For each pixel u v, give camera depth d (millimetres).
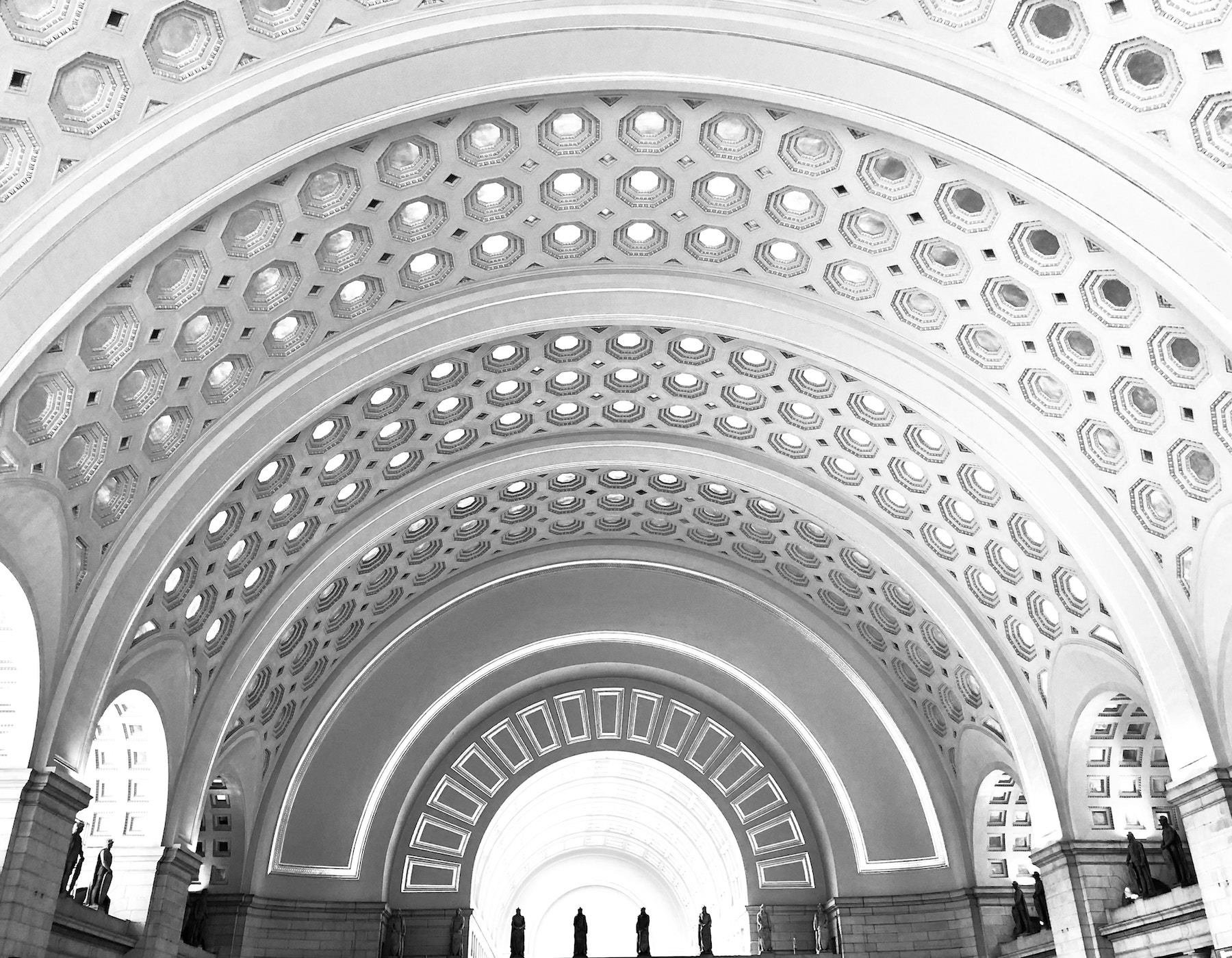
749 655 29500
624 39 13602
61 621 15711
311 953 26219
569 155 16344
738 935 32875
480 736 29984
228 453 17828
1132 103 12578
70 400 14156
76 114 11898
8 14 10789
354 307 17891
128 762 20719
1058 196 13570
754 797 29781
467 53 13445
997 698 23188
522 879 47719
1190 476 16422
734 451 24141
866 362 18922
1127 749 22016
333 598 25125
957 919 26625
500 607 29047
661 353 21469
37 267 12266
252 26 12266
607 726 30500
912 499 22531
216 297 15523
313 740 27484
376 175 15477
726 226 17797
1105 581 18125
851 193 16250
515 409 22859
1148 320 15016
